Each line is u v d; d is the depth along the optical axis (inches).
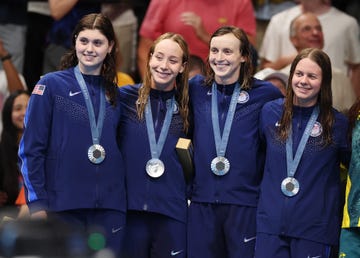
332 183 783.1
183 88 792.3
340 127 785.6
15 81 1133.1
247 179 789.9
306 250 771.4
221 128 794.2
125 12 1166.3
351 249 766.5
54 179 751.7
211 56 792.9
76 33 765.3
